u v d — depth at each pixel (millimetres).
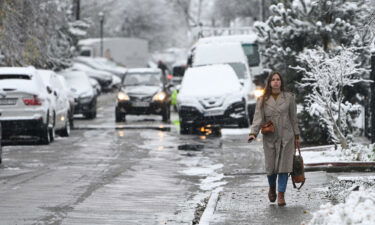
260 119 23109
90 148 42312
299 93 42469
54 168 33219
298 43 43344
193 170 32719
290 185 26719
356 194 18719
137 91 64312
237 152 37438
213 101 50594
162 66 102750
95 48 146125
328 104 32906
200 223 20062
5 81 43469
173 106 82562
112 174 31312
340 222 16859
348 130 37781
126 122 64875
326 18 43438
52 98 46812
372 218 16844
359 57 41812
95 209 23203
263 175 30219
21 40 60500
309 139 41250
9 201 24453
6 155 38688
